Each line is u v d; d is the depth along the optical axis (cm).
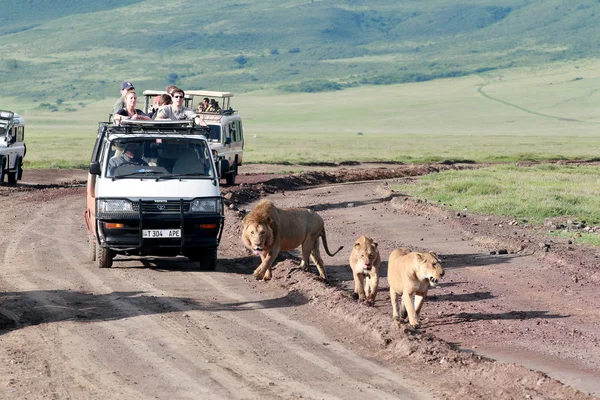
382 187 4681
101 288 1906
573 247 2514
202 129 2244
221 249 2506
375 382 1236
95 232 2114
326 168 7400
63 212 3450
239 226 2920
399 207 3666
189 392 1188
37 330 1538
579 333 1542
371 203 3922
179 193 2091
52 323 1585
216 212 2108
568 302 1816
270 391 1191
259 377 1259
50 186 5003
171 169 2158
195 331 1527
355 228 3033
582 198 3731
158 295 1831
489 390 1195
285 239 1984
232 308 1720
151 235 2062
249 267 2208
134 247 2072
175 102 2406
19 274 2080
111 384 1225
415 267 1492
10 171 4903
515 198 3731
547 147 13362
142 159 2164
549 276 2102
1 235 2758
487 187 4250
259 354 1383
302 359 1355
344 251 2497
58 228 2947
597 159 9369
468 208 3578
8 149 4800
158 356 1368
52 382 1235
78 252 2428
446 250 2522
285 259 2244
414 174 6775
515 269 2198
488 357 1385
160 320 1606
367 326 1524
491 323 1617
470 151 11494
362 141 16362
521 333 1542
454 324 1612
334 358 1363
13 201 3869
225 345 1435
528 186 4319
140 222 2050
